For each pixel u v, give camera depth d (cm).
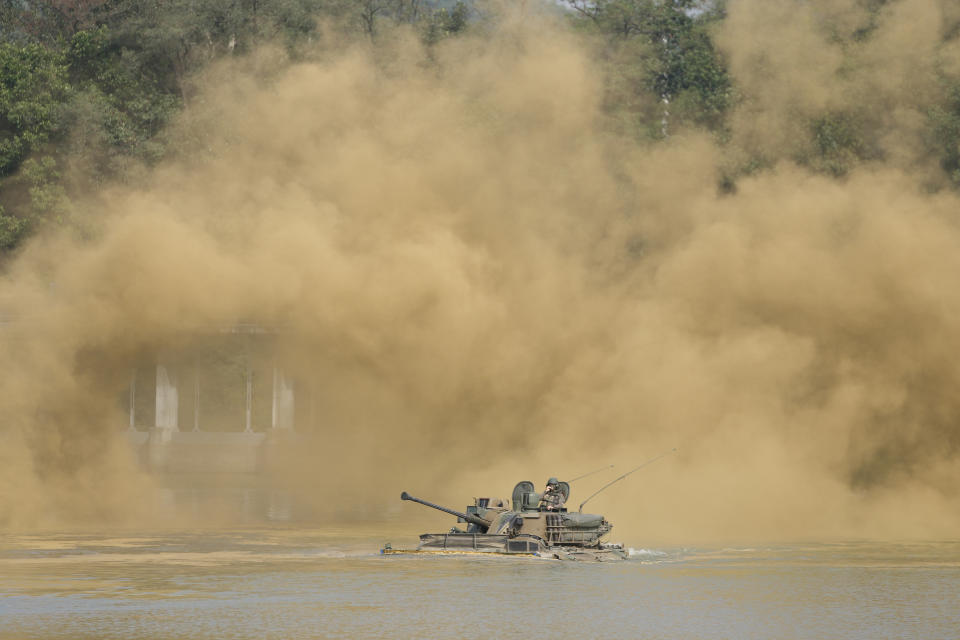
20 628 8444
